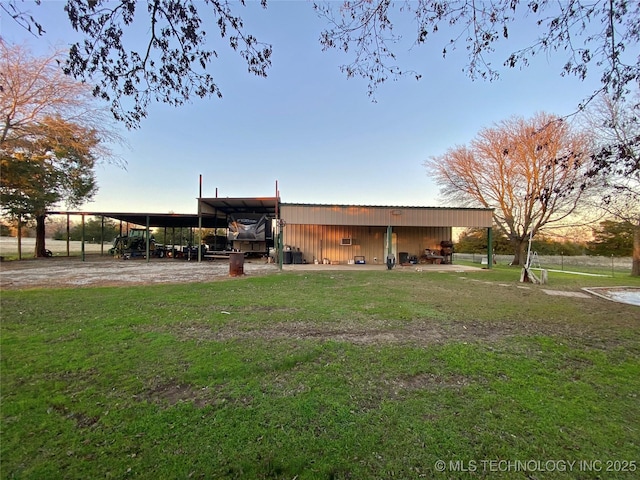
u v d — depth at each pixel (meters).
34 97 12.42
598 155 4.02
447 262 17.42
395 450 1.97
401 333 4.48
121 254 19.78
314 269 13.78
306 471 1.78
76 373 3.01
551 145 13.15
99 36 2.49
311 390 2.74
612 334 4.57
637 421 2.32
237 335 4.26
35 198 15.79
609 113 8.40
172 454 1.91
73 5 2.29
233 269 11.15
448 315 5.60
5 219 17.73
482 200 19.91
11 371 3.03
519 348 3.90
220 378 2.94
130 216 18.89
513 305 6.61
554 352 3.77
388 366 3.28
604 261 18.97
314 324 4.86
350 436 2.10
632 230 15.10
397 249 17.53
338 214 13.67
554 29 2.92
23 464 1.80
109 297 6.73
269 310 5.76
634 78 3.01
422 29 3.01
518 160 17.41
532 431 2.17
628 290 9.09
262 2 2.85
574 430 2.20
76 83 12.66
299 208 13.43
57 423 2.20
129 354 3.49
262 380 2.92
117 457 1.87
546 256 21.14
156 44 2.71
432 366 3.29
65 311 5.46
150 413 2.35
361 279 10.57
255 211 21.47
